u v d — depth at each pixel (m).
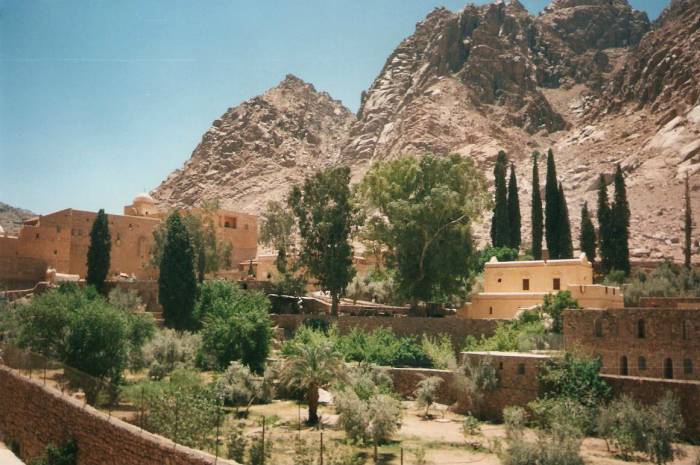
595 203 156.75
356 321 70.50
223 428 38.72
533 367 46.50
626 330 48.31
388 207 75.62
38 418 36.94
